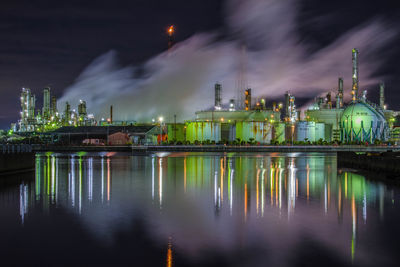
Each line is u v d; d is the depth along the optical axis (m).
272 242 18.06
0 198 30.08
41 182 41.22
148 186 38.38
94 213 24.38
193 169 61.38
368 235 19.28
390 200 29.73
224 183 41.09
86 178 45.88
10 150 51.78
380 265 15.18
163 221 22.20
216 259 15.80
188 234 19.44
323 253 16.53
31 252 16.61
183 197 31.14
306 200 29.72
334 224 21.55
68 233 19.53
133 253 16.52
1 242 18.03
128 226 21.00
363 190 35.53
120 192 33.81
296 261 15.59
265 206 27.08
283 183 41.25
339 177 47.78
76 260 15.68
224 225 21.28
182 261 15.57
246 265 15.17
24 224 21.33
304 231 20.00
